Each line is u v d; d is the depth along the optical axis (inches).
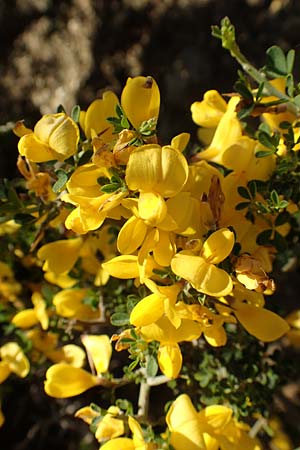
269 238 10.4
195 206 9.5
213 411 10.5
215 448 10.3
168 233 9.4
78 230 9.4
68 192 10.1
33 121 20.4
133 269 9.5
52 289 13.4
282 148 11.0
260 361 12.4
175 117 19.9
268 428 13.0
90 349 11.7
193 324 9.5
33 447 18.1
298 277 19.1
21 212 11.1
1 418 14.1
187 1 19.9
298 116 11.1
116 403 11.3
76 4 19.9
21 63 20.4
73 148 9.7
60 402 17.5
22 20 20.3
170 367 9.8
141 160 9.0
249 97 10.7
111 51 19.8
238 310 10.1
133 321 9.3
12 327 13.7
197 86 19.9
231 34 10.8
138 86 9.6
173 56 20.0
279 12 19.9
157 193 9.1
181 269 9.0
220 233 9.2
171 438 10.0
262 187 10.4
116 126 9.6
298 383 17.4
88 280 12.8
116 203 9.2
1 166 19.4
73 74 19.9
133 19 19.8
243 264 9.4
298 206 10.8
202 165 10.3
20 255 13.4
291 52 10.9
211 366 12.3
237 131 10.7
